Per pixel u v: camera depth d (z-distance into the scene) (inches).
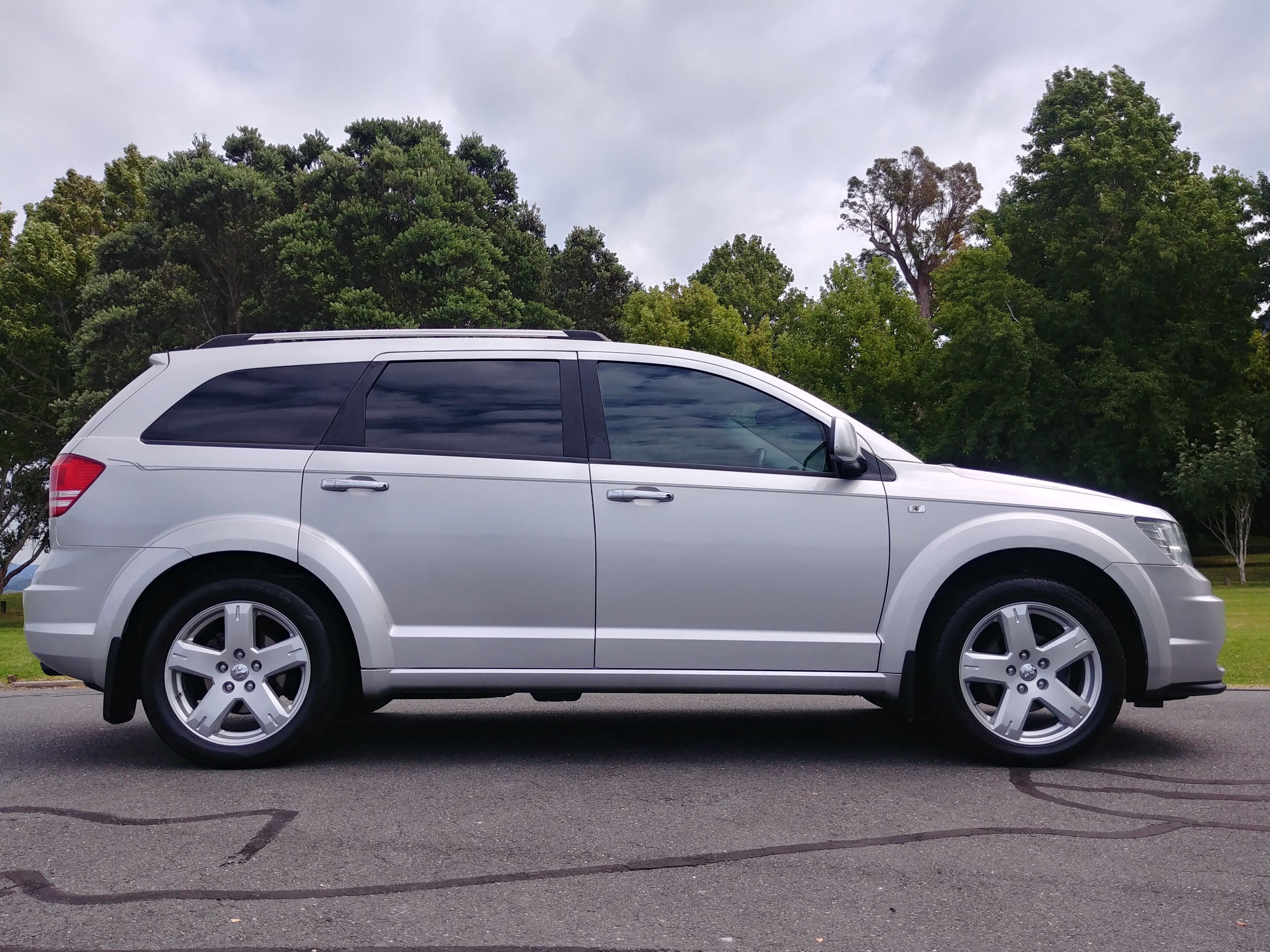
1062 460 1551.4
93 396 1243.8
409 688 188.2
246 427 195.3
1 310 1492.4
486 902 121.6
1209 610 196.1
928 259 2755.9
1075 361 1553.9
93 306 1336.1
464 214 1332.4
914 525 192.1
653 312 1739.7
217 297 1368.1
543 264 1598.2
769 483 192.4
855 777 182.1
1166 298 1510.8
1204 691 194.2
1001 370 1462.8
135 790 172.9
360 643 186.4
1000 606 189.6
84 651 187.0
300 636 187.8
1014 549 192.4
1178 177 1529.3
